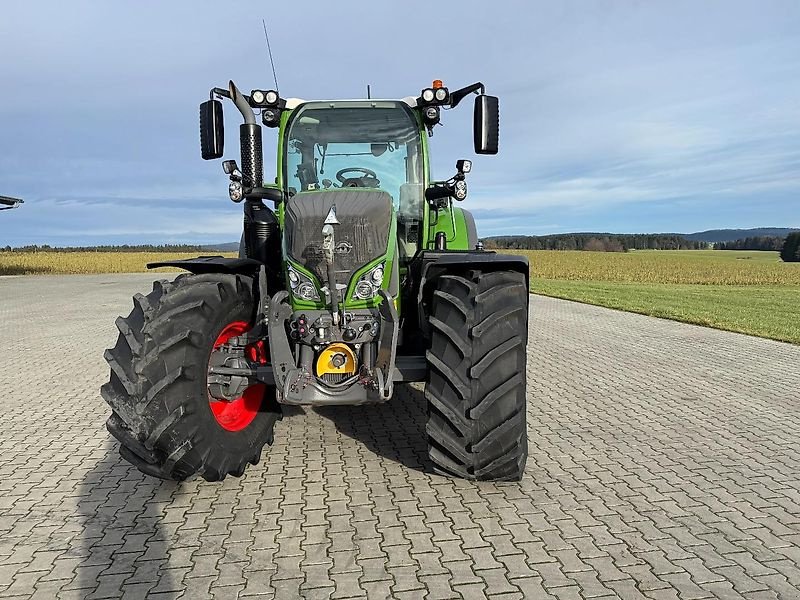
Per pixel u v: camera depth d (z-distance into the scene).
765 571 2.64
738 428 4.70
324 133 4.61
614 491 3.50
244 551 2.88
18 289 22.28
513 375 3.39
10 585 2.64
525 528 3.04
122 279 29.72
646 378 6.49
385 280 3.63
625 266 39.44
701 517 3.16
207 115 4.09
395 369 3.62
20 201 24.45
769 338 9.38
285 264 3.77
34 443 4.61
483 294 3.46
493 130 4.21
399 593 2.50
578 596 2.46
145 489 3.66
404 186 4.64
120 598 2.53
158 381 3.15
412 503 3.35
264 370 3.66
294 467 3.93
